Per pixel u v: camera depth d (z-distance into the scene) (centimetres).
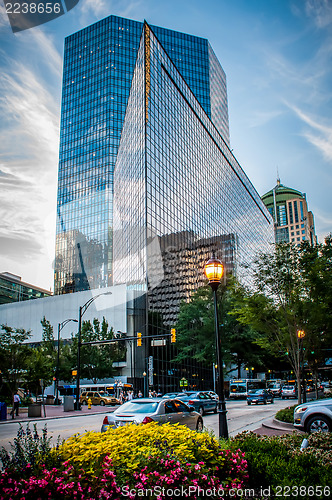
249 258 12681
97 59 13488
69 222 13038
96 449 497
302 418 1266
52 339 6241
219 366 1004
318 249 2211
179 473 479
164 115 7369
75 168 13275
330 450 701
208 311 6022
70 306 7856
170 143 7488
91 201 12825
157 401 1200
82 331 6050
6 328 3553
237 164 12669
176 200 7456
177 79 8350
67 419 2706
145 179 6284
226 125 15400
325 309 2172
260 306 2234
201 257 8319
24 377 3659
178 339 6066
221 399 966
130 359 6375
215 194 9956
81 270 12469
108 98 13150
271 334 2362
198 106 9600
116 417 1124
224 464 558
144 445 550
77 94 13600
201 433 612
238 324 5847
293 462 600
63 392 6412
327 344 2438
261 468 602
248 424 1891
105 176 12762
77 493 438
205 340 5862
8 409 3984
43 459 493
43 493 436
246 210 13162
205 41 13900
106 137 12950
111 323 6869
